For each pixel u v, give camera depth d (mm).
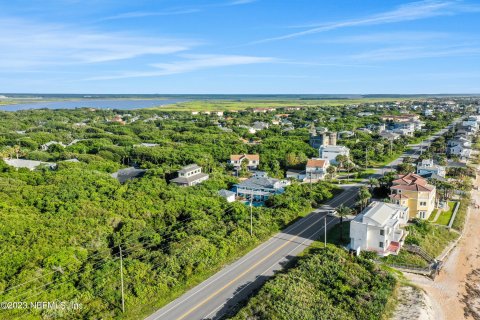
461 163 147375
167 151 164250
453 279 70375
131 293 57812
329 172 136750
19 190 95812
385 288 63125
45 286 57281
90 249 70375
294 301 56906
